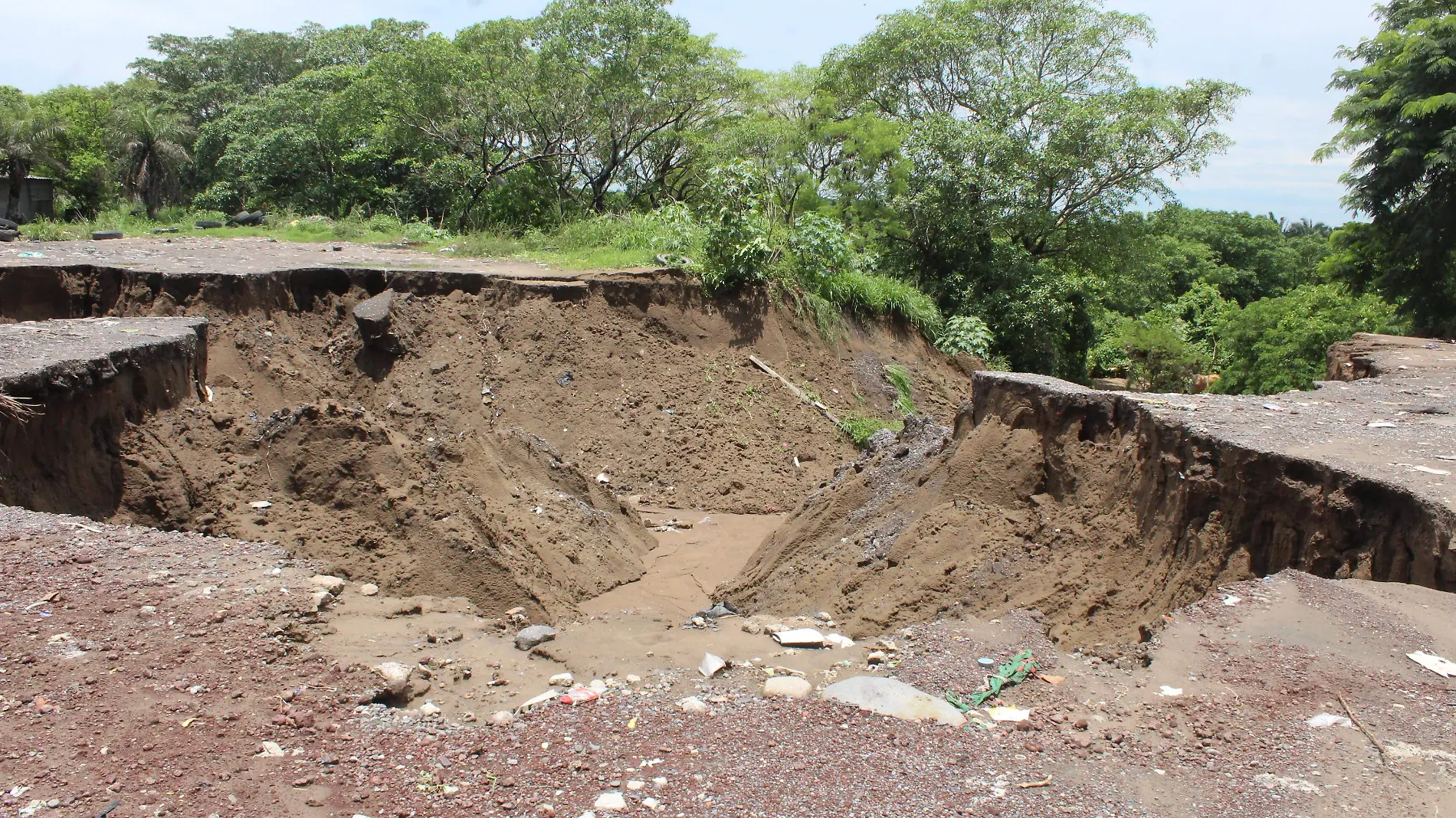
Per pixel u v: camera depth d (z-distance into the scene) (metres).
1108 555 6.46
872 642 5.39
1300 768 3.52
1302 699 3.97
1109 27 25.41
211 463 7.79
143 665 4.27
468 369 12.93
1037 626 5.52
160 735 3.75
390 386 12.53
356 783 3.57
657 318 14.74
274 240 17.28
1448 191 17.19
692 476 12.65
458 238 18.98
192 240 16.69
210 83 42.75
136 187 36.31
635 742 3.91
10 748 3.58
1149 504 6.39
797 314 15.76
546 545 8.51
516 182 24.12
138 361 8.02
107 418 7.54
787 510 12.26
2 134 35.88
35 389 6.80
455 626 5.47
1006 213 22.12
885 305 17.28
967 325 18.17
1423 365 11.55
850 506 8.92
